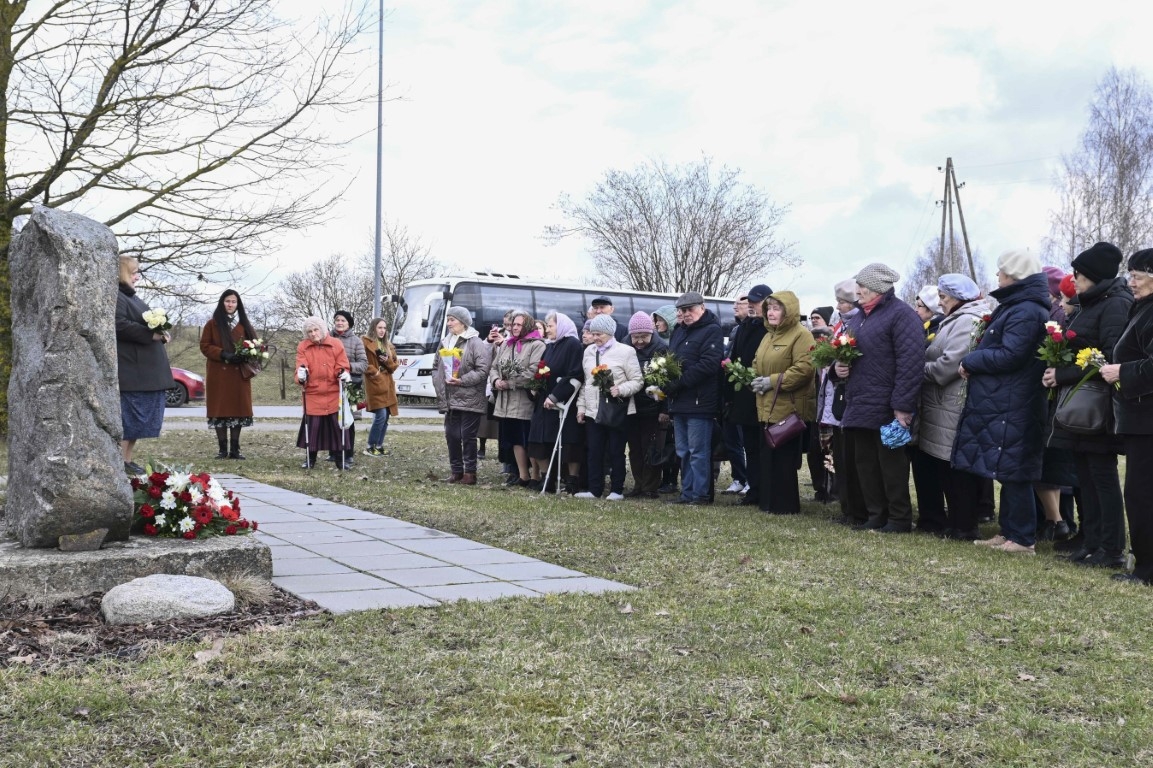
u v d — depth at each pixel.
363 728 3.55
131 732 3.46
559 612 5.22
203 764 3.23
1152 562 6.48
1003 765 3.48
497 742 3.46
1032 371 7.59
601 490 10.76
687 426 10.30
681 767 3.38
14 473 5.55
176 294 13.28
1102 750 3.63
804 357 9.30
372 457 14.55
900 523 8.55
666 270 45.12
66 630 4.57
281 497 9.86
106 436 5.28
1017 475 7.59
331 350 12.62
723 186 45.12
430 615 5.05
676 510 9.49
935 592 5.99
